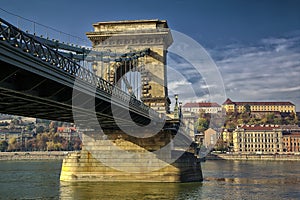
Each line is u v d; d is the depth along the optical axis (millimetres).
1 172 86000
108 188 48688
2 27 20750
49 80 25828
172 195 44500
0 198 43688
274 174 81500
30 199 42812
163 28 62906
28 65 22984
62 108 32750
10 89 24234
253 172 87625
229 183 60094
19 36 22062
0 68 22297
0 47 20266
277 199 45031
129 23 64625
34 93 26656
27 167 109125
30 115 38625
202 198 43688
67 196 43875
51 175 76125
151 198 42344
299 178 70938
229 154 190000
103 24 64938
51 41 35219
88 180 54531
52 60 25688
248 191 50938
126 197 42719
